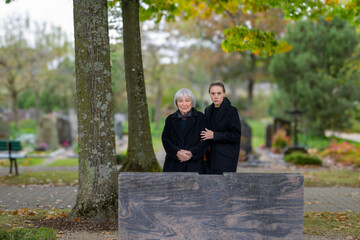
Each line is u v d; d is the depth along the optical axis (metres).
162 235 3.29
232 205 3.26
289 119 20.17
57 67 27.86
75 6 4.65
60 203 6.48
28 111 36.56
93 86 4.64
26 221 4.80
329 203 6.59
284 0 7.98
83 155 4.77
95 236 4.12
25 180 9.09
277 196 3.24
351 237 4.31
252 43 7.84
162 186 3.28
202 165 4.08
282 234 3.24
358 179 9.41
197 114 4.12
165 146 4.09
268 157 15.65
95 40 4.62
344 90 18.75
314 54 19.39
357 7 8.04
